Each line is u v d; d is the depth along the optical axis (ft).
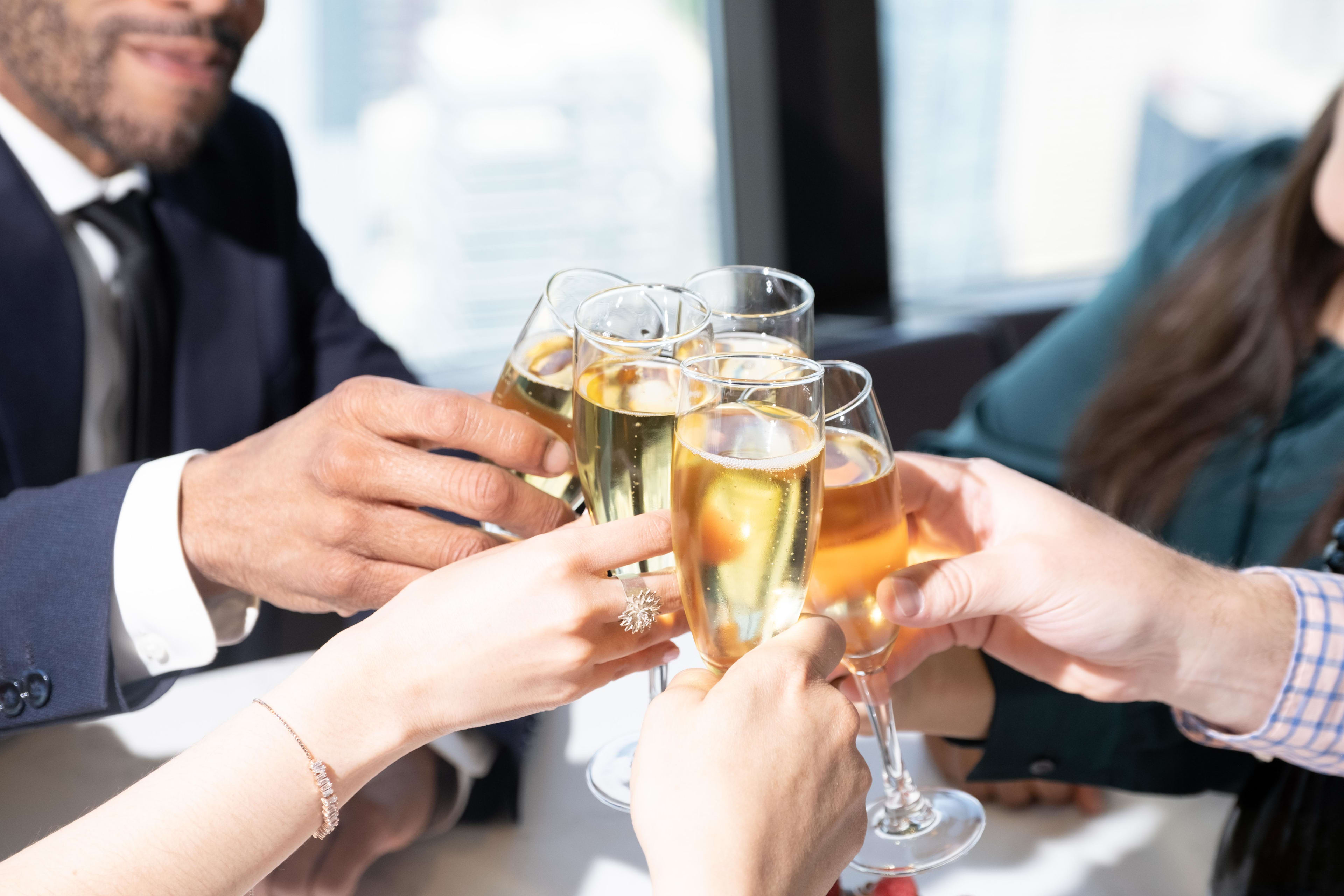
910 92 6.23
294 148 5.31
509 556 2.15
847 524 2.27
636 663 2.34
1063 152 6.48
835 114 5.99
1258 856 2.39
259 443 2.56
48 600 2.60
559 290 2.46
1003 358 5.40
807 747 2.02
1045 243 6.68
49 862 2.02
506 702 2.15
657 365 2.26
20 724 2.63
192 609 2.60
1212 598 2.46
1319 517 3.19
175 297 3.73
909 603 2.33
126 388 3.64
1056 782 2.57
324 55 5.20
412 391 2.37
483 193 5.69
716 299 2.55
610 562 2.15
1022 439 4.08
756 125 5.94
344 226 5.50
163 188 3.79
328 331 4.11
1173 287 3.71
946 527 2.59
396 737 2.13
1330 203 3.31
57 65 3.39
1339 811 2.41
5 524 2.64
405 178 5.53
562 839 2.48
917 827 2.43
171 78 3.46
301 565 2.49
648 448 2.25
